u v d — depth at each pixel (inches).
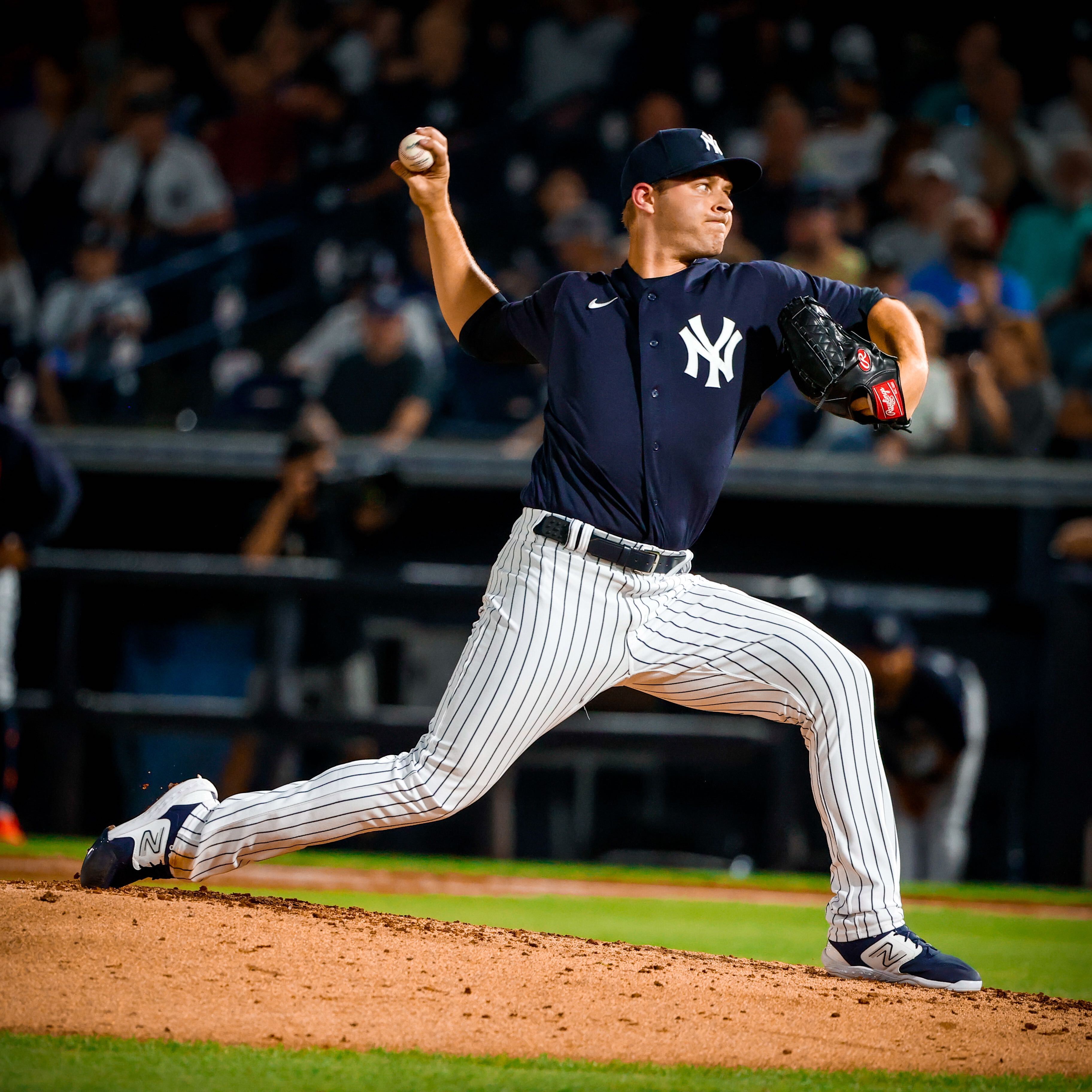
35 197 1600.6
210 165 1553.9
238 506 1323.8
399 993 379.2
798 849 1053.2
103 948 385.7
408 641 1143.6
